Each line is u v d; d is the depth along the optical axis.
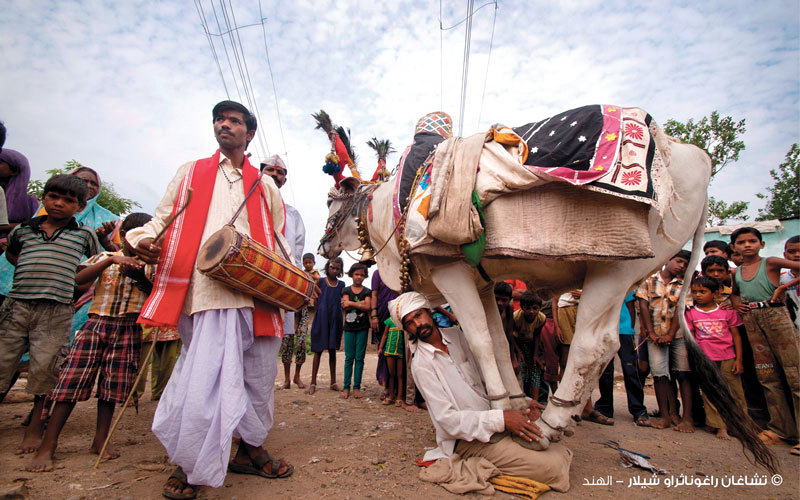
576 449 3.50
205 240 2.54
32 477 2.52
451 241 2.61
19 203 4.45
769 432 3.89
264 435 2.63
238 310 2.47
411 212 2.86
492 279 3.12
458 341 3.23
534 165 2.55
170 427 2.26
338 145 4.30
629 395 4.61
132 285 3.13
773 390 3.89
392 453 3.21
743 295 4.18
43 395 3.05
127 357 3.07
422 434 3.77
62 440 3.24
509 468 2.65
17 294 3.05
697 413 4.39
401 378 5.04
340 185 4.19
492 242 2.63
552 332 4.92
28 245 3.13
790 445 3.76
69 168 10.09
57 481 2.48
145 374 4.43
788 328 3.81
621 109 2.64
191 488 2.33
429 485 2.61
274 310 2.67
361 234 3.85
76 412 4.12
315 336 5.86
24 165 4.51
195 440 2.19
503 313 4.68
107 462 2.82
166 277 2.43
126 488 2.41
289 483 2.59
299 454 3.14
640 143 2.48
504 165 2.61
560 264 2.85
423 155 3.21
